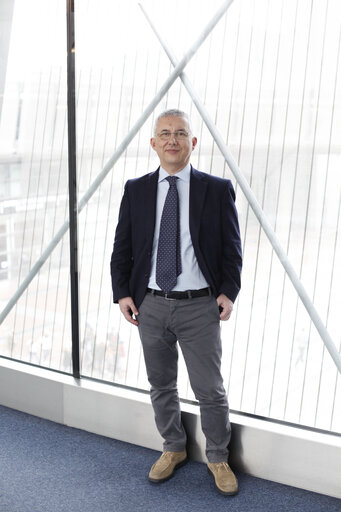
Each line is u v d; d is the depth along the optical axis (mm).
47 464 3074
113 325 3477
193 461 3102
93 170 3439
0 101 3711
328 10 2768
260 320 3043
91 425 3410
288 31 2855
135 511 2688
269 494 2809
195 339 2754
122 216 2865
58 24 3459
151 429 3215
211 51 3027
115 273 2869
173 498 2787
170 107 3160
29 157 3672
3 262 3842
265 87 2930
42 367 3750
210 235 2721
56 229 3633
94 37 3330
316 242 2898
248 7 2922
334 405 2908
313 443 2793
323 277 2893
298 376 2979
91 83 3373
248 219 3031
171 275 2713
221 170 3068
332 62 2783
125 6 3225
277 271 2990
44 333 3748
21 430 3434
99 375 3543
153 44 3172
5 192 3773
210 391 2797
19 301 3818
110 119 3346
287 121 2900
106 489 2859
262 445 2920
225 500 2764
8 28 3611
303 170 2893
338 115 2795
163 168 2770
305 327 2945
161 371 2900
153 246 2775
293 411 2996
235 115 3008
